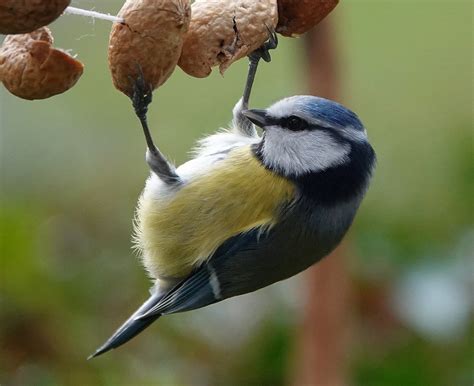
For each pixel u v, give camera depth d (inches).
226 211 71.2
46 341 73.2
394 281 73.5
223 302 73.8
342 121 71.2
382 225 74.1
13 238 73.3
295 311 73.6
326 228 71.3
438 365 73.3
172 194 71.3
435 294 73.4
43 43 68.7
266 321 73.7
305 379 73.2
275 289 73.8
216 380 73.7
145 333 73.7
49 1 68.1
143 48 68.9
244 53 69.4
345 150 71.2
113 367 73.4
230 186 71.2
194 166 71.4
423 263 73.5
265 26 69.4
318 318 73.2
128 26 68.9
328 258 73.1
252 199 71.2
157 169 71.2
